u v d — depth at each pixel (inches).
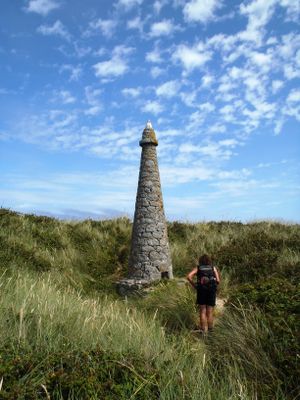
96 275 548.7
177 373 189.0
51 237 606.5
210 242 634.8
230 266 492.4
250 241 556.4
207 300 319.0
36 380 155.7
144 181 530.9
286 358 204.2
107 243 645.9
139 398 159.8
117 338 222.8
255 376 206.2
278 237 568.1
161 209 530.0
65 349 189.5
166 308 369.4
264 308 270.1
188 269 562.9
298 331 225.5
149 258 504.1
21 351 179.8
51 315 225.6
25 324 215.0
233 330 252.1
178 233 715.4
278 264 454.6
